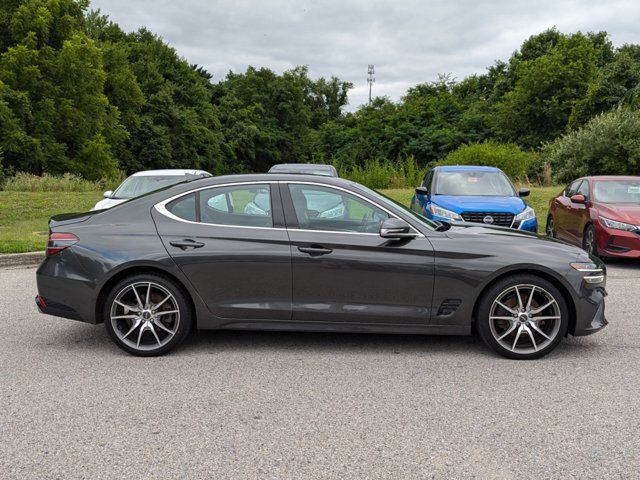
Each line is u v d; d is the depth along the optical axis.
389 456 3.17
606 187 10.60
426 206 10.98
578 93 45.50
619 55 41.91
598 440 3.37
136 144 48.94
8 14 35.28
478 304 4.91
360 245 4.82
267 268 4.84
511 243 4.90
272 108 73.94
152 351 4.89
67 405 3.87
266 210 4.97
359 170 28.92
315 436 3.41
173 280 4.91
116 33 55.19
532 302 4.92
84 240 4.94
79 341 5.36
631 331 5.78
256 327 4.93
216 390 4.15
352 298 4.86
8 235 11.32
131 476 2.96
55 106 35.53
